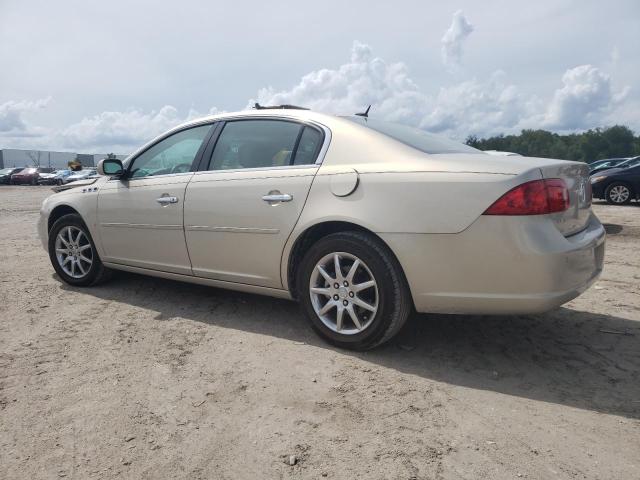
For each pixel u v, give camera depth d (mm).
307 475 2020
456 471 2041
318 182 3244
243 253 3590
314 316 3334
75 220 4688
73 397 2631
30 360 3088
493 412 2510
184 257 3951
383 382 2822
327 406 2553
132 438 2270
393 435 2297
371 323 3086
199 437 2281
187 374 2914
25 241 7789
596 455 2154
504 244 2697
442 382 2834
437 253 2846
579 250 2830
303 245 3441
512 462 2102
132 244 4273
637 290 4762
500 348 3330
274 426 2369
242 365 3037
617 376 2924
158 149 4285
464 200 2779
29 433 2301
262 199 3449
